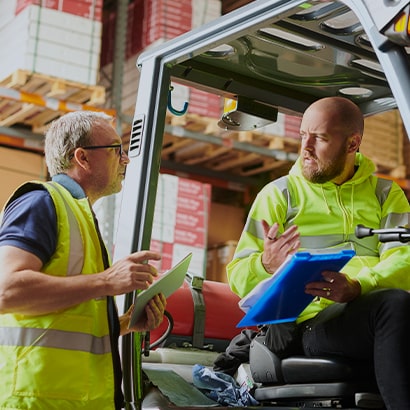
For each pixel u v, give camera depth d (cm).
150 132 379
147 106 381
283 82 409
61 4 759
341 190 375
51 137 379
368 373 336
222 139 900
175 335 441
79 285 329
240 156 955
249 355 401
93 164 375
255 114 409
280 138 902
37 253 333
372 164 382
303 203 371
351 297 332
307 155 366
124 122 880
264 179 994
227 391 384
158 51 384
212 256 923
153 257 343
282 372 356
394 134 949
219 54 384
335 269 326
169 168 975
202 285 460
